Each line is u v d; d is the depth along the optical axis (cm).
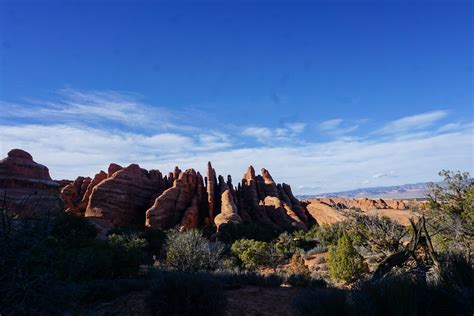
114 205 6956
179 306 757
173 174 8731
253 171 9475
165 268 2088
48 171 5716
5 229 511
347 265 1598
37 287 526
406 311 520
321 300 616
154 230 4450
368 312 538
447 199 1477
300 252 3547
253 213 7925
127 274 1683
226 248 3488
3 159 5041
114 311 833
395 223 1580
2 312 496
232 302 983
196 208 7388
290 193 9531
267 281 1348
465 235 1314
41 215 557
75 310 622
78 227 2812
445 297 548
